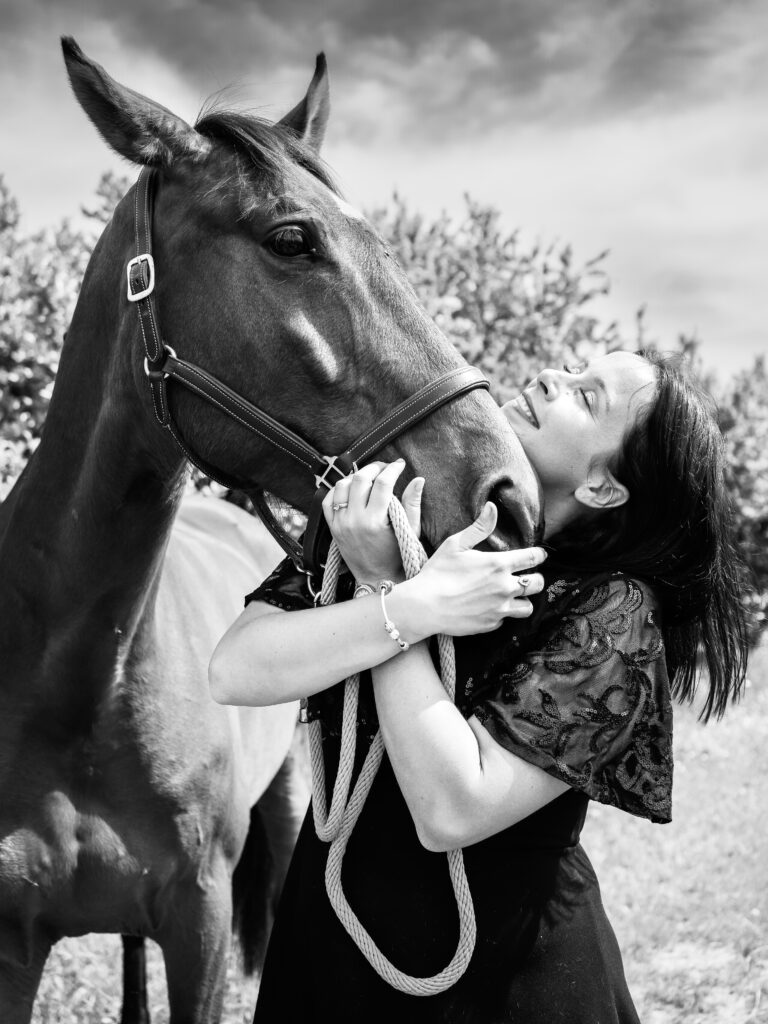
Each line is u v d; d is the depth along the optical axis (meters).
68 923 1.80
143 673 1.72
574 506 1.40
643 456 1.33
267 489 1.44
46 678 1.65
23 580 1.65
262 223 1.36
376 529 1.23
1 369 4.25
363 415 1.35
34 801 1.68
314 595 1.37
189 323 1.41
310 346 1.34
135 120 1.41
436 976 1.22
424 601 1.18
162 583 1.91
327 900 1.35
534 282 5.75
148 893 1.81
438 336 1.38
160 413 1.44
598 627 1.24
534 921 1.27
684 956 3.02
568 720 1.20
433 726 1.19
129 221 1.51
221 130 1.46
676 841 3.83
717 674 1.41
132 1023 2.34
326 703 1.37
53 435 1.64
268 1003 1.41
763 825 3.98
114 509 1.57
